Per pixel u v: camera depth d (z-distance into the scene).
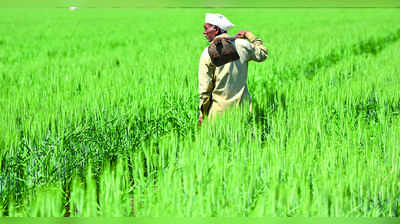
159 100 8.59
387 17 49.06
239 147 5.92
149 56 16.97
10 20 49.91
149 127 7.69
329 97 8.68
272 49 17.69
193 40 22.95
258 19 49.97
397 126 6.55
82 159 6.47
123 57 17.28
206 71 6.93
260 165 5.43
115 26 40.78
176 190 4.62
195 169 5.32
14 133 6.32
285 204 4.47
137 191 4.82
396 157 5.29
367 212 4.64
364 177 4.67
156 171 5.58
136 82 10.26
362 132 6.66
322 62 16.80
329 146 6.19
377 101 8.78
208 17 6.87
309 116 7.14
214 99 7.11
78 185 4.47
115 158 6.98
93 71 13.63
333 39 21.67
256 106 8.27
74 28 38.28
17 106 8.17
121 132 7.34
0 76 13.67
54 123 6.98
